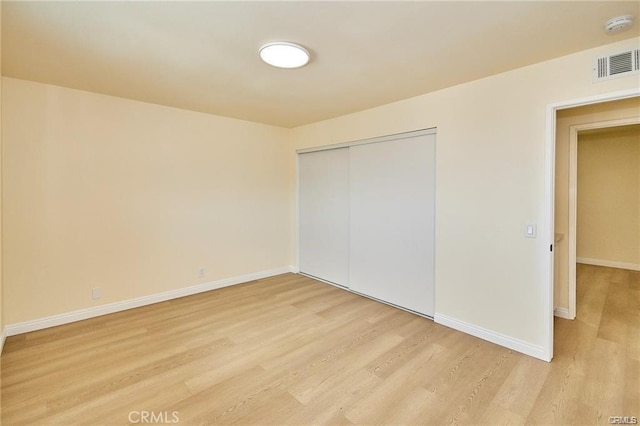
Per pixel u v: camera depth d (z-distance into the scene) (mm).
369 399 2045
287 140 5113
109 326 3119
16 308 2926
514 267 2680
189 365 2430
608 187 5559
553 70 2424
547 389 2135
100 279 3389
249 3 1716
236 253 4551
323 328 3109
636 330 3018
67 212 3176
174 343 2781
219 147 4285
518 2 1717
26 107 2932
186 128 3967
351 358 2543
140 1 1697
